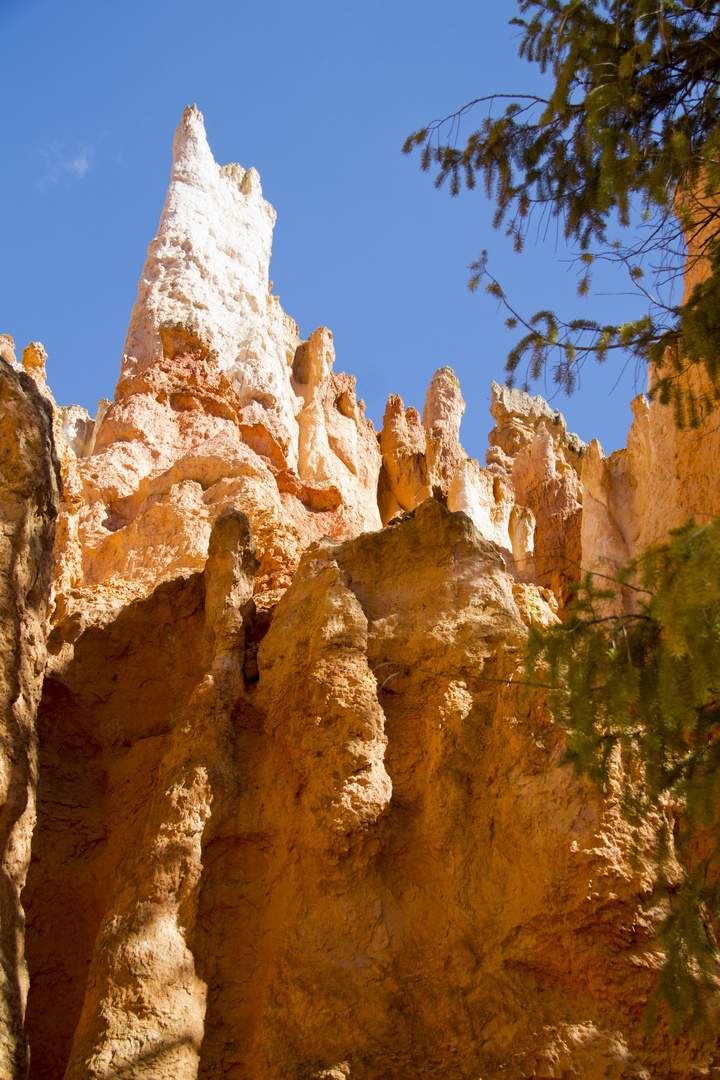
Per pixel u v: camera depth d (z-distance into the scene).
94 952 9.78
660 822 9.77
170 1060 8.98
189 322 24.16
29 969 10.84
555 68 11.84
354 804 10.20
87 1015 9.31
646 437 24.98
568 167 11.76
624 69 10.65
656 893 9.03
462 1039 9.18
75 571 15.63
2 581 10.41
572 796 9.88
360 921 9.77
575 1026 9.04
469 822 10.37
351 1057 9.08
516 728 10.62
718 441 14.87
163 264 25.72
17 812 9.73
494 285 11.07
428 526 12.60
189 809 10.45
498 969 9.52
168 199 27.05
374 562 12.57
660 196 10.52
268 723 11.35
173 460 21.06
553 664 7.89
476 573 12.19
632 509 24.77
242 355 24.78
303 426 25.88
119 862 11.41
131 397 21.88
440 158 12.09
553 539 28.55
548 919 9.52
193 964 9.62
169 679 12.98
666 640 6.98
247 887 10.33
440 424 34.25
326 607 11.75
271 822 10.64
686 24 11.47
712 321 9.21
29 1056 9.66
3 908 9.30
